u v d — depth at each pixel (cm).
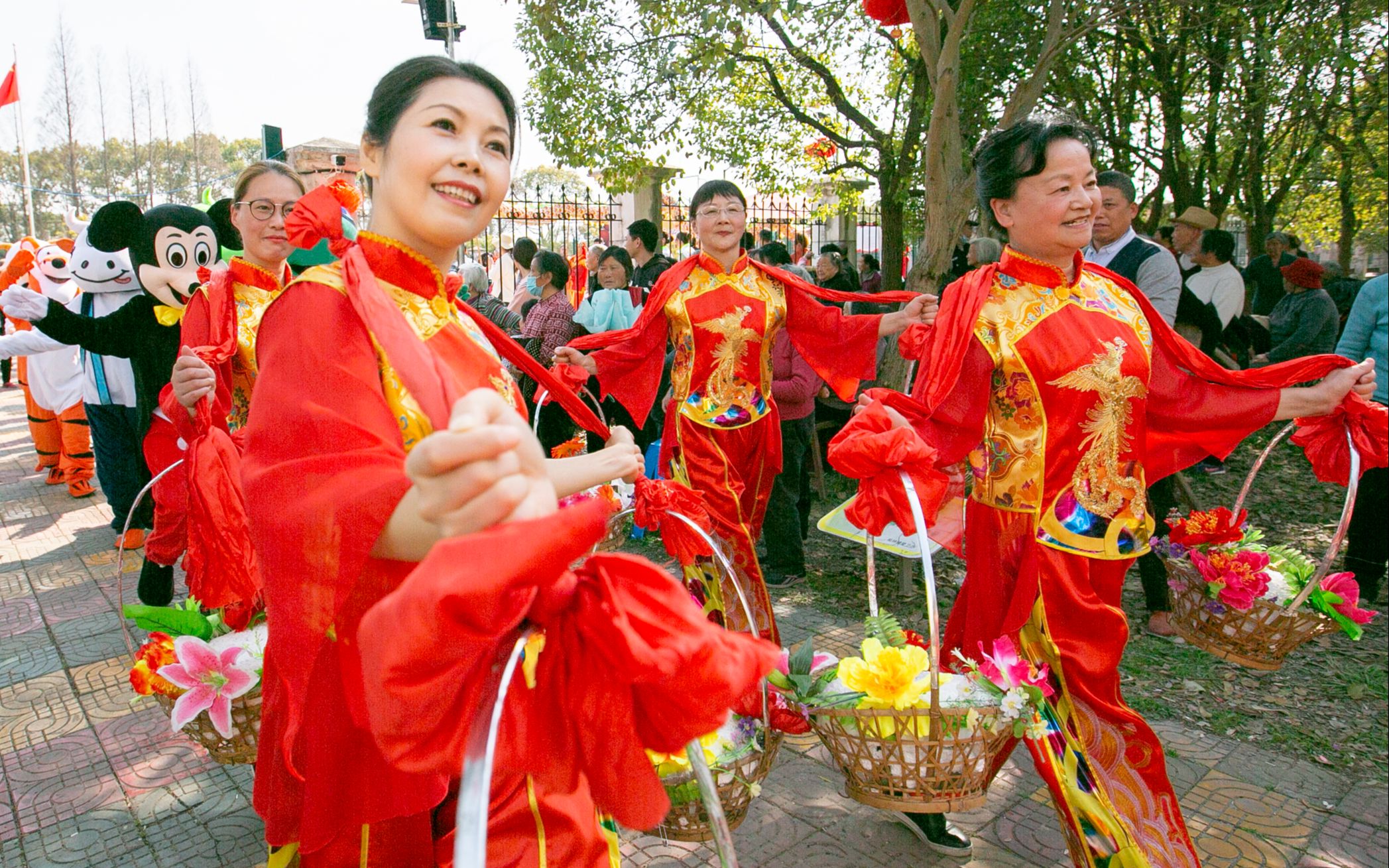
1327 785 298
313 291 129
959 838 260
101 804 292
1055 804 216
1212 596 245
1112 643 223
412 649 88
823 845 264
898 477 202
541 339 585
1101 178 430
